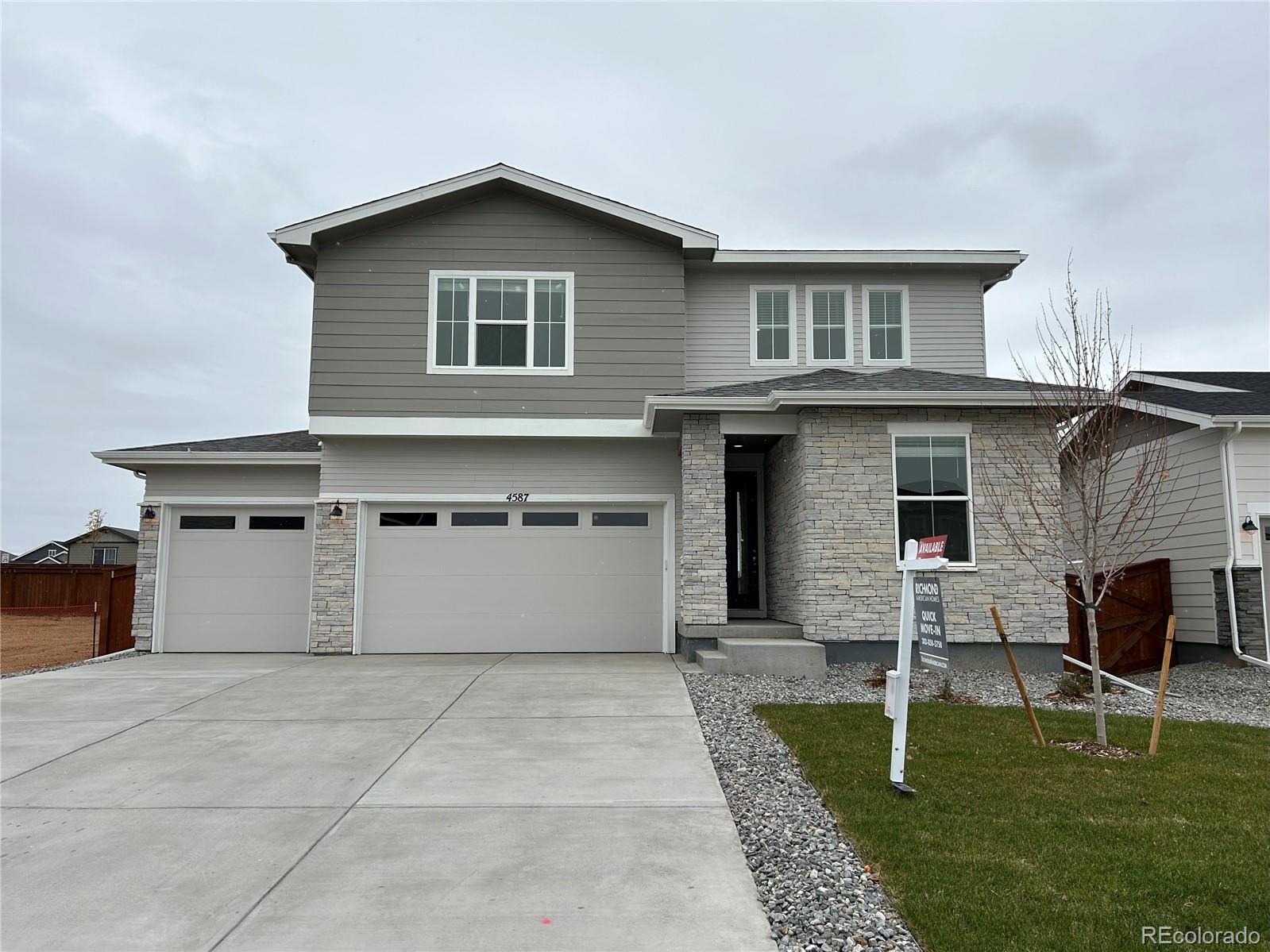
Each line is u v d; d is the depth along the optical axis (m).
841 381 12.12
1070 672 11.54
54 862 4.61
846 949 3.61
